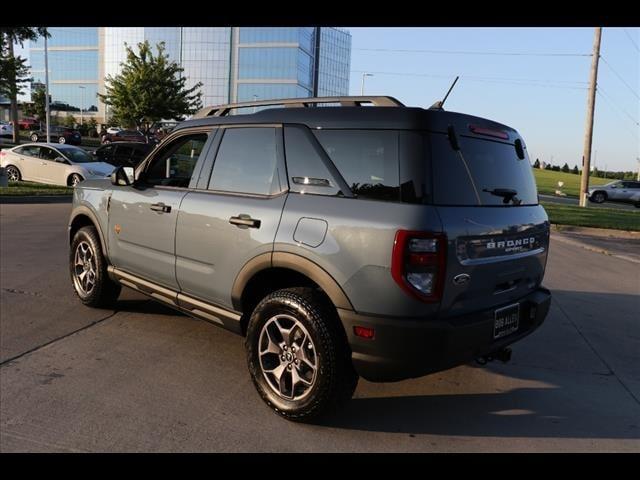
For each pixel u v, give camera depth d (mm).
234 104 4215
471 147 3385
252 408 3607
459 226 3059
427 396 3957
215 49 90688
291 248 3322
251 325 3572
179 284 4258
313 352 3279
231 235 3717
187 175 4316
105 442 3127
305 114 3555
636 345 5293
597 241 13758
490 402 3900
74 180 17344
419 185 3004
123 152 22875
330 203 3256
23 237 9414
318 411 3268
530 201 3943
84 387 3801
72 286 6328
